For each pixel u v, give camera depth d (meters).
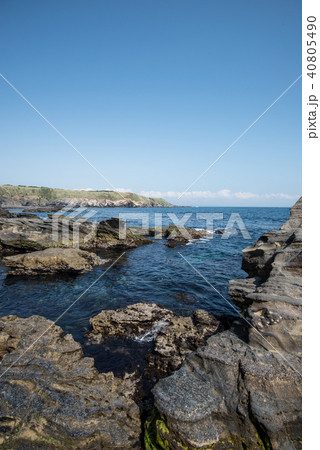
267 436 4.51
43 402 5.25
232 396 5.13
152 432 4.94
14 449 4.59
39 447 4.62
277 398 4.98
